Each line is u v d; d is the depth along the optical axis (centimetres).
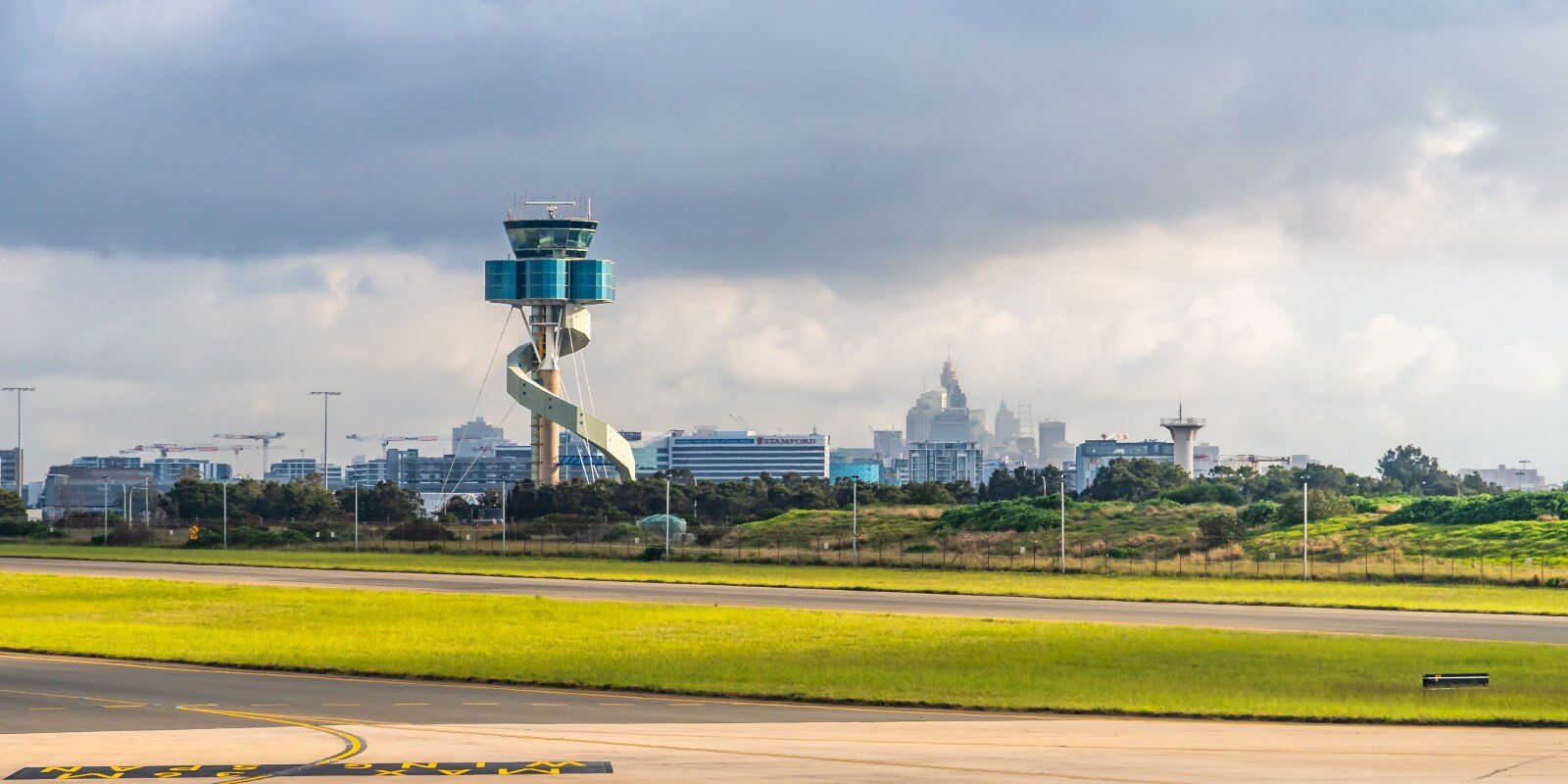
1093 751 5175
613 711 6241
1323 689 7362
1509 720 6250
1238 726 5991
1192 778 4644
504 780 4606
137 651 8588
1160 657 8800
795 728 5731
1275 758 5059
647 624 10806
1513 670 8175
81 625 10756
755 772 4716
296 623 11038
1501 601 13912
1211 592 15088
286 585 15438
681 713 6203
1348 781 4625
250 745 5253
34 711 6081
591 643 9431
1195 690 7262
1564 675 7975
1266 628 10812
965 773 4712
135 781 4612
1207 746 5322
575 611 12019
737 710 6312
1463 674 7856
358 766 4831
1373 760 5019
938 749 5206
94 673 7544
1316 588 15838
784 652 8956
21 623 10862
